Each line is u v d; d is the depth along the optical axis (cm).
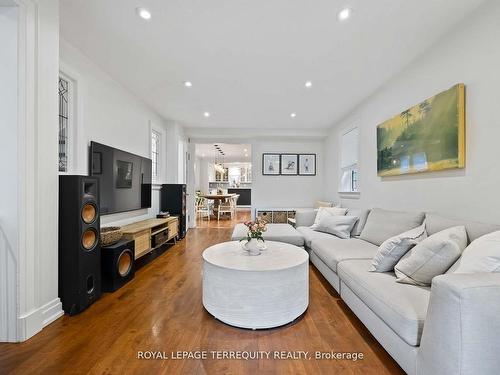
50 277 185
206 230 602
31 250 168
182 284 263
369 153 366
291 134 571
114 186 311
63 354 150
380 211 288
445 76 219
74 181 196
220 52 254
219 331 177
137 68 291
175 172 511
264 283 179
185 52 255
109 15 201
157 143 482
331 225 338
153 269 313
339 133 500
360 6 187
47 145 180
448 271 144
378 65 276
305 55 258
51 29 182
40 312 175
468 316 96
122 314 200
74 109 255
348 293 203
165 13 198
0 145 161
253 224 230
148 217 425
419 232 194
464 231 164
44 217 179
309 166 616
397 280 163
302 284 198
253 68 287
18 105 161
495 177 174
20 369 138
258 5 188
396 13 194
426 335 110
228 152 959
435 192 232
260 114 462
